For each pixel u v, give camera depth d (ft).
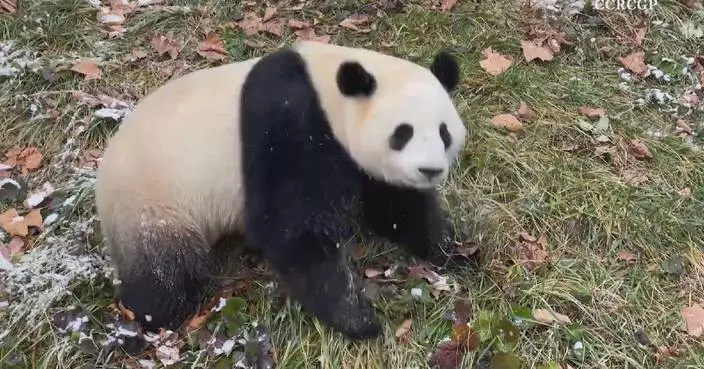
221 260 12.51
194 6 18.39
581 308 11.93
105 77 16.24
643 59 17.56
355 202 11.46
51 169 14.35
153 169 10.95
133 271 11.09
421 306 11.75
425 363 11.08
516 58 17.33
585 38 17.79
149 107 11.50
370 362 11.05
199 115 11.11
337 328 11.23
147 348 11.27
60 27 17.26
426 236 12.48
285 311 11.53
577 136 15.44
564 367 11.11
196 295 11.62
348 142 10.76
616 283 12.39
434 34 17.87
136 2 18.52
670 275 12.69
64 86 15.92
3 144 14.83
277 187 10.77
